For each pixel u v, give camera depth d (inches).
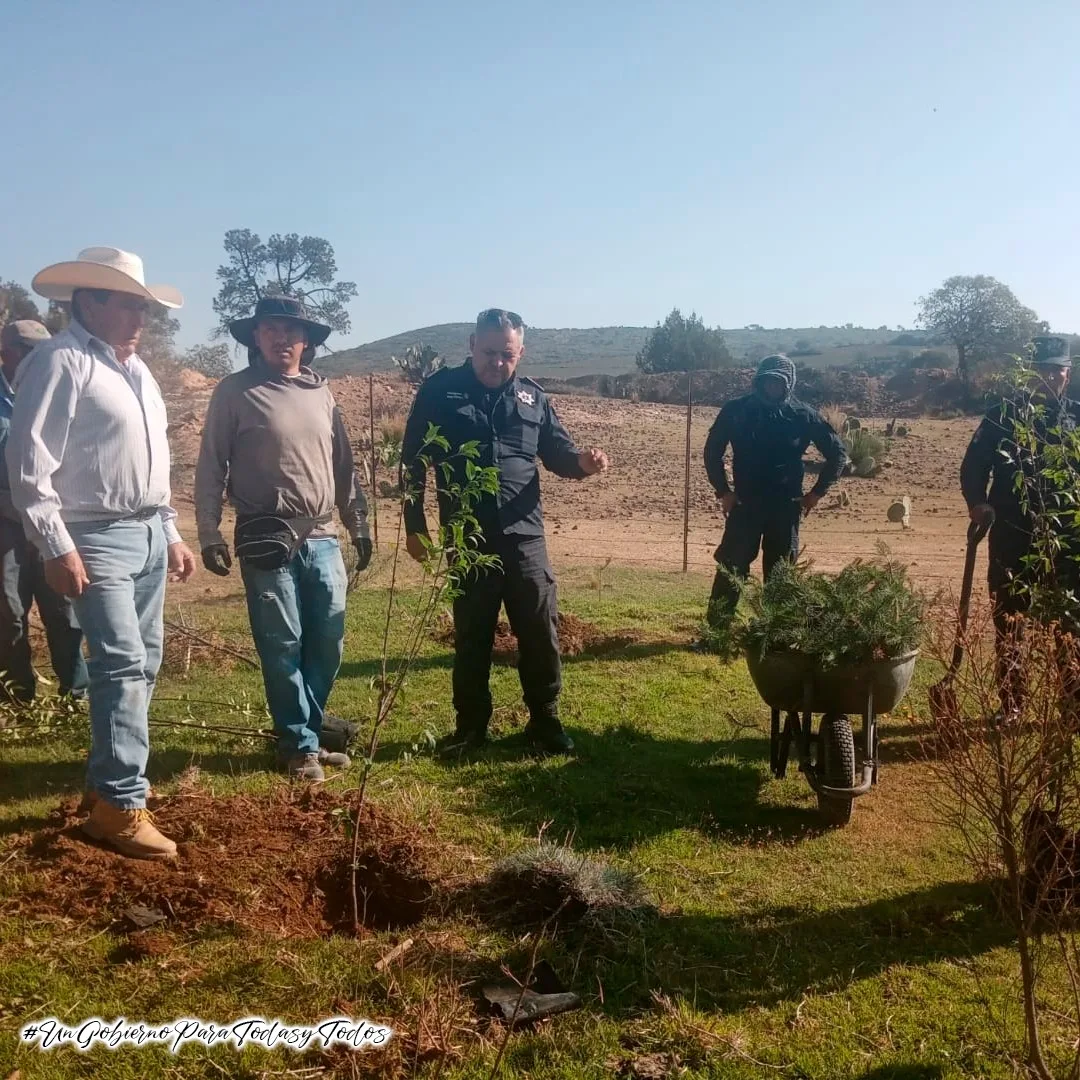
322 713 220.4
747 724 253.4
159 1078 117.5
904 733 248.8
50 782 203.9
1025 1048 124.6
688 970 141.6
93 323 165.8
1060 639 132.6
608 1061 121.7
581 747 233.1
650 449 1109.1
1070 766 119.0
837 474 304.7
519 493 221.3
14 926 144.0
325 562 211.9
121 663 162.7
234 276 2337.6
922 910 158.7
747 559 307.7
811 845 185.3
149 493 168.6
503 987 134.4
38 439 154.5
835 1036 127.6
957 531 676.1
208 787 200.5
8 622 232.1
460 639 227.0
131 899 151.5
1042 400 236.5
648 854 179.8
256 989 133.0
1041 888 121.9
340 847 169.9
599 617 384.2
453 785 208.7
